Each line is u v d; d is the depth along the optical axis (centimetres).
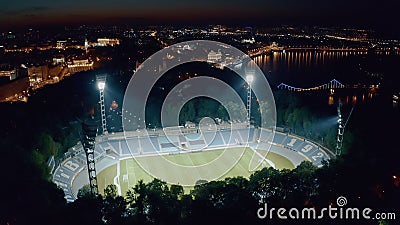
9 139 9856
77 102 14250
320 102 14238
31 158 8694
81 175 10275
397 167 8350
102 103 12438
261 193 7738
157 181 7838
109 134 12681
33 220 6600
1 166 7838
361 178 7688
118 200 7194
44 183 7950
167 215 6719
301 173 7950
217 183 7788
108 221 6731
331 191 7531
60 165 10506
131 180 10044
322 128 12144
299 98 14038
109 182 9919
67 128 11812
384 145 9594
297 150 11838
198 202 6912
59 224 6488
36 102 14162
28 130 11006
